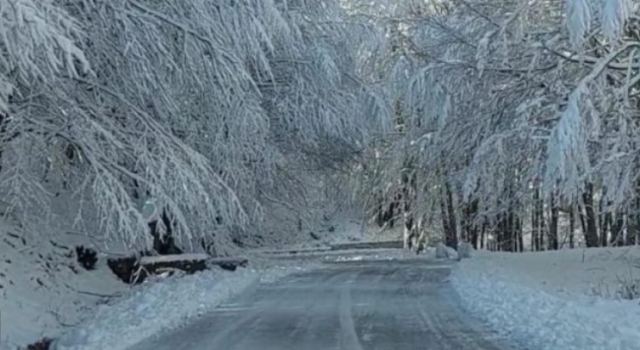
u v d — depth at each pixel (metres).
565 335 12.31
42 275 18.95
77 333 13.98
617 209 23.34
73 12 14.48
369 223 56.91
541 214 44.78
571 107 18.31
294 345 13.01
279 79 25.66
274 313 17.47
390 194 47.91
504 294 18.52
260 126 19.00
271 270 31.17
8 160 15.18
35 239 19.38
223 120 18.66
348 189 46.12
